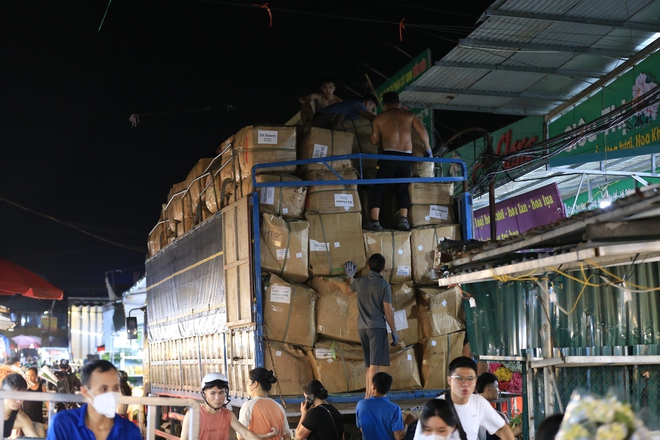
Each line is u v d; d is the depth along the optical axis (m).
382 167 8.43
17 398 3.86
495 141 13.90
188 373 9.88
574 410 2.77
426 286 8.16
